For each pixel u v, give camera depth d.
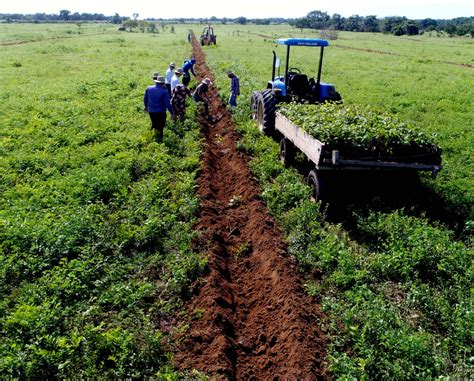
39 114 14.03
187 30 94.56
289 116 9.56
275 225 7.70
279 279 6.20
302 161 10.23
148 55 33.75
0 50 35.84
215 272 6.36
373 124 8.16
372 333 4.96
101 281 5.98
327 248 6.63
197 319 5.56
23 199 8.09
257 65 28.34
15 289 5.79
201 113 15.14
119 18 161.88
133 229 7.29
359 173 8.16
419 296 5.61
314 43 11.19
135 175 9.59
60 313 5.29
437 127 13.72
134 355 4.84
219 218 8.23
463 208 8.24
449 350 4.96
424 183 9.21
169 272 6.36
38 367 4.56
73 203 7.98
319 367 4.77
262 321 5.77
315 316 5.52
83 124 12.75
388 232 7.02
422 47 48.34
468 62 33.38
